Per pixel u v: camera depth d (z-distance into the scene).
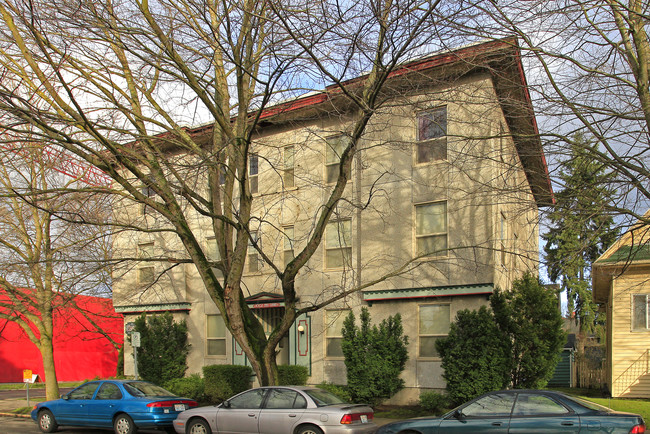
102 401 13.73
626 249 18.19
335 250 19.75
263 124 21.02
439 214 17.69
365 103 12.32
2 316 19.30
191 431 12.15
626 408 14.72
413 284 17.59
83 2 11.45
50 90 11.77
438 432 9.67
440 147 17.55
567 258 11.70
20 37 11.60
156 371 21.83
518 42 12.09
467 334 15.49
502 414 9.34
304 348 19.88
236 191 21.66
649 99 11.07
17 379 34.78
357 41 11.58
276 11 10.32
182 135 13.75
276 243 18.38
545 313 16.19
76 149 11.82
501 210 18.11
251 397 11.85
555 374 26.98
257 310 21.34
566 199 11.70
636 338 18.61
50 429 14.41
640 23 11.17
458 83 16.58
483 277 16.48
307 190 20.41
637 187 10.92
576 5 10.91
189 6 13.57
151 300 23.92
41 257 19.38
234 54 12.63
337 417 10.62
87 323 37.62
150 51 11.92
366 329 17.27
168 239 23.64
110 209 17.06
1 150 12.00
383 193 18.64
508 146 13.30
